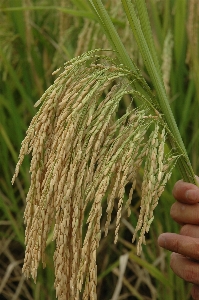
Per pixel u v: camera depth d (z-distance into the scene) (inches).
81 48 44.4
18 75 54.2
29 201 28.0
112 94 28.2
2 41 50.1
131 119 27.6
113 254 50.7
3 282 48.0
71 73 27.9
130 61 29.0
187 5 45.7
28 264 27.6
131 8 28.9
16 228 47.0
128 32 42.1
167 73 41.3
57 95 27.7
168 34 43.5
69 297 27.9
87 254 26.7
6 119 52.6
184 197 29.9
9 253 51.3
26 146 27.5
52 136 28.1
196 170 44.5
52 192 27.5
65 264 27.6
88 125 27.4
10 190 48.7
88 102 27.5
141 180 45.3
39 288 47.7
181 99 44.9
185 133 44.7
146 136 41.0
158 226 44.2
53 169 26.9
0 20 52.7
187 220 30.3
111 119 28.1
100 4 29.0
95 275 26.2
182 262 30.9
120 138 27.3
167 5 43.9
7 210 46.8
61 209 27.3
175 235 30.4
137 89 29.5
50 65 51.5
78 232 27.5
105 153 27.4
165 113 29.0
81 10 40.2
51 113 27.5
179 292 43.0
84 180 27.5
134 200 49.7
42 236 27.6
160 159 26.5
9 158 52.2
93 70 28.4
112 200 26.9
